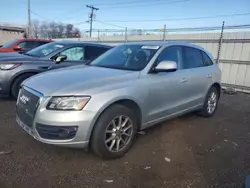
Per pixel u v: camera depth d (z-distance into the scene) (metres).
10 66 5.00
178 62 3.89
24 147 3.08
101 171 2.63
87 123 2.56
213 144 3.53
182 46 4.11
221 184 2.49
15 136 3.40
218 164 2.91
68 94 2.54
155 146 3.34
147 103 3.22
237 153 3.25
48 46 6.10
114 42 13.85
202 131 4.05
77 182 2.41
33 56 5.71
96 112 2.60
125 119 2.96
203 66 4.54
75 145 2.58
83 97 2.56
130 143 3.09
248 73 8.23
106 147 2.77
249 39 8.05
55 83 2.77
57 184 2.37
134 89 3.00
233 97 7.47
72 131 2.52
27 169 2.59
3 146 3.08
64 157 2.88
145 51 3.65
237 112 5.49
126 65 3.53
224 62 8.93
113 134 2.85
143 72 3.24
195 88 4.19
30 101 2.73
